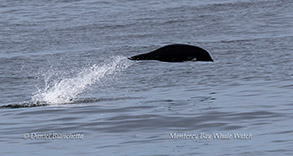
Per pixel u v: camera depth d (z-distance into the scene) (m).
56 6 99.94
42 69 56.59
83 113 40.91
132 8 95.31
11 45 69.25
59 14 92.38
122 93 46.94
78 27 80.31
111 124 37.81
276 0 95.19
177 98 44.28
